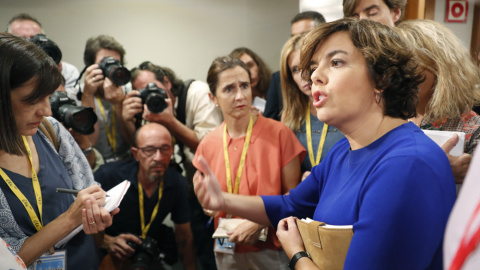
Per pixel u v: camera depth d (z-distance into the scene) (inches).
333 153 47.1
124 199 90.1
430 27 54.1
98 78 96.5
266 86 118.5
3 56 44.3
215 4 148.6
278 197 53.1
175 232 99.2
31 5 144.1
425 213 32.6
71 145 60.1
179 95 109.3
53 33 147.3
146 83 103.5
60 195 54.7
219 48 151.6
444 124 53.5
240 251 71.5
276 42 148.9
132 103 95.3
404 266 33.1
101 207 51.1
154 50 151.4
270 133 73.7
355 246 34.8
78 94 104.0
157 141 88.0
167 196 93.7
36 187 51.9
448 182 33.8
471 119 52.2
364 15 75.0
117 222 90.6
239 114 73.7
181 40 150.9
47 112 48.7
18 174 50.8
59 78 48.8
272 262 70.3
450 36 53.5
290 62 78.1
